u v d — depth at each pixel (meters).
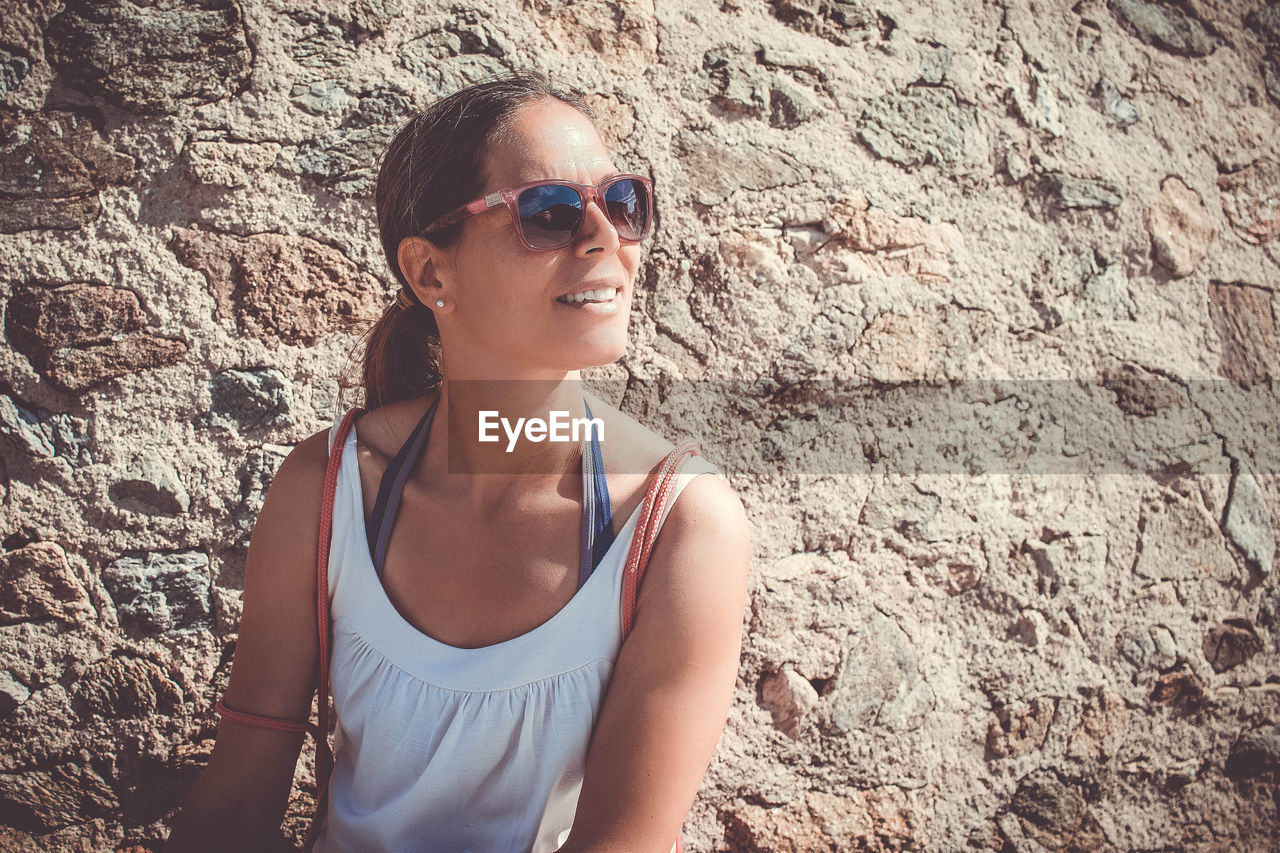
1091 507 1.61
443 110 1.04
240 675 1.11
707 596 1.02
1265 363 1.76
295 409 1.36
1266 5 1.84
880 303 1.53
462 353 1.06
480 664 1.03
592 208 0.99
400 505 1.09
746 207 1.49
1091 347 1.63
